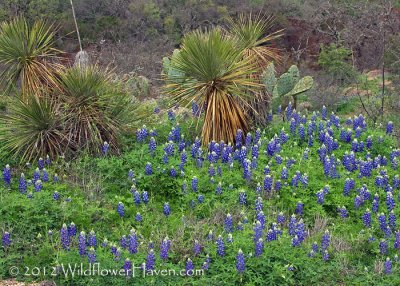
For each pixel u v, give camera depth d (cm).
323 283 635
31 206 704
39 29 975
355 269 662
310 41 2186
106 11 2280
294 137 940
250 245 653
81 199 746
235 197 766
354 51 1995
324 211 765
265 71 1023
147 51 2073
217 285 615
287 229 723
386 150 934
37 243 671
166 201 782
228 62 901
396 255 672
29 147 858
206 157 856
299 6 2323
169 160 820
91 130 861
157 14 2286
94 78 909
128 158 832
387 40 1878
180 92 915
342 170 862
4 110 953
